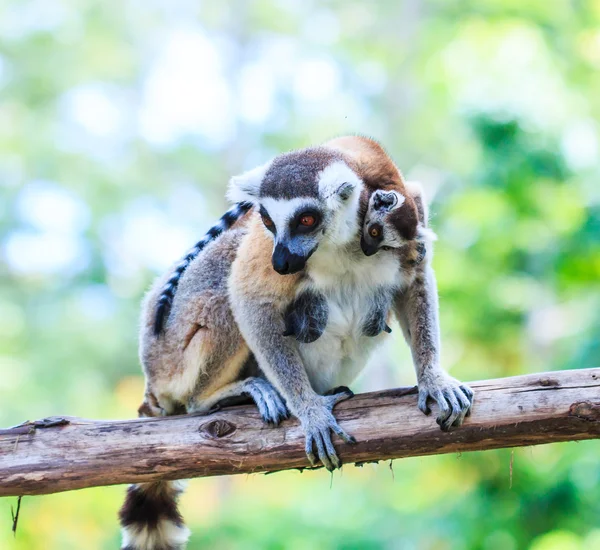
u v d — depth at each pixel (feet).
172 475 19.83
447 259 45.03
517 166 41.73
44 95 89.56
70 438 19.65
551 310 45.78
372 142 24.35
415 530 40.70
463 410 18.98
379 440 19.52
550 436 18.63
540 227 42.96
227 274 23.73
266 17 100.83
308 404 20.45
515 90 44.27
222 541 46.37
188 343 23.73
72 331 74.49
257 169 23.75
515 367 46.24
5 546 48.08
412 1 92.07
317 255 21.97
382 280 22.21
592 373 18.67
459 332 45.88
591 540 34.58
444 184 57.57
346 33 97.35
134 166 89.71
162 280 25.67
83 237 80.89
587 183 41.68
